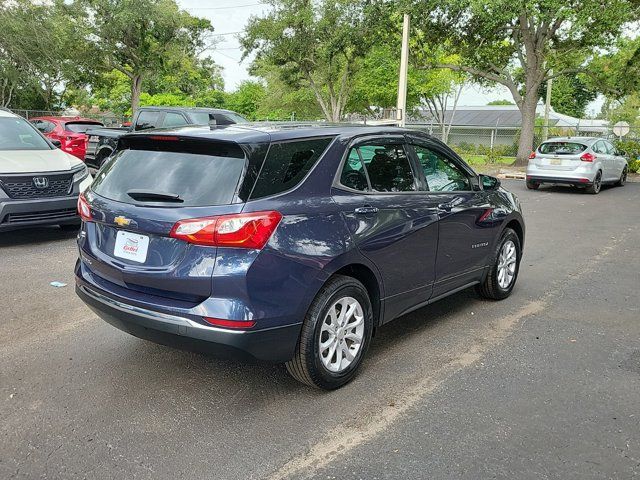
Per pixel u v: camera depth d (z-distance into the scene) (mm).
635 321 5160
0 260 7016
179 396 3637
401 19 24031
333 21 30594
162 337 3365
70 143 16172
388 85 36781
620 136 25375
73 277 6324
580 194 16094
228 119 13781
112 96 48094
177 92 44500
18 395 3617
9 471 2822
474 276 5258
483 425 3299
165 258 3322
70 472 2826
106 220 3584
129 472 2832
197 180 3365
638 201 14477
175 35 39938
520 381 3887
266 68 42812
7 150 8234
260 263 3186
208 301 3189
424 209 4387
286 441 3125
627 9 20969
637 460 2959
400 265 4168
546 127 30734
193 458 2959
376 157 4148
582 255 8031
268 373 3998
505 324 5059
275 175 3395
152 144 3754
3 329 4754
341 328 3715
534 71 24672
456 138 50562
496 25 22438
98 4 36531
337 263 3566
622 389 3771
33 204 7512
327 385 3674
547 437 3170
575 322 5121
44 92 39094
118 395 3637
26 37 31062
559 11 20000
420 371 4047
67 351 4320
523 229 6008
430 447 3064
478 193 5211
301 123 4215
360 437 3170
